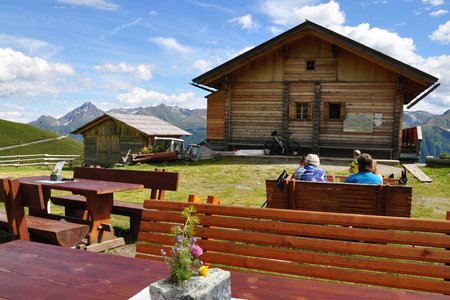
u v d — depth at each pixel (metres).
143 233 3.74
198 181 14.97
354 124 21.34
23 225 5.88
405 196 5.92
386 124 20.95
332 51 21.14
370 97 21.12
